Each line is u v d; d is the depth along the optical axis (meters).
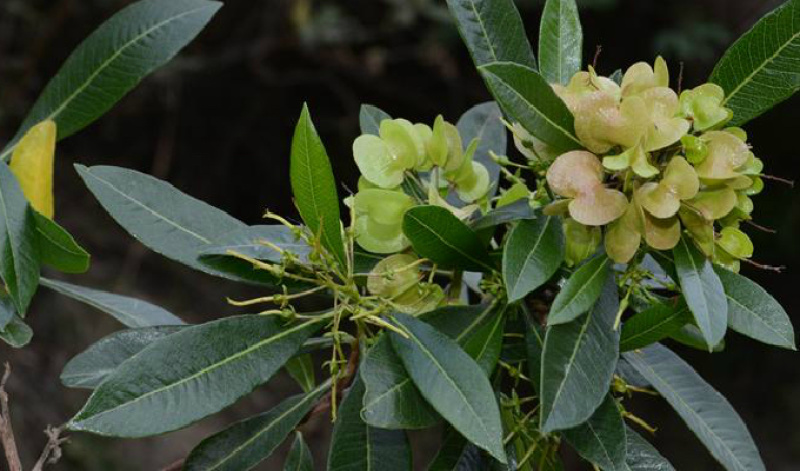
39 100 0.63
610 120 0.53
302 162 0.55
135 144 1.96
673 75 1.92
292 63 2.00
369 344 0.57
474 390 0.53
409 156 0.57
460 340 0.56
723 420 0.58
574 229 0.56
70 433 1.52
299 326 0.56
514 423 0.58
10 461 0.59
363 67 1.97
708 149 0.54
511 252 0.54
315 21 1.88
